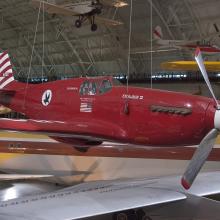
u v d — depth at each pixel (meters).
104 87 5.89
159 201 5.09
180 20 18.09
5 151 10.26
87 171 9.36
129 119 5.57
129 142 5.66
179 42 16.12
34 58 27.64
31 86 6.93
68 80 6.36
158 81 20.73
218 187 5.95
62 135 5.82
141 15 18.67
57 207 4.54
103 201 4.89
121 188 5.71
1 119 5.68
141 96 5.54
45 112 6.51
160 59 21.00
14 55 28.86
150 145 5.54
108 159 9.09
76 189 5.66
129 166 8.88
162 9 17.97
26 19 24.17
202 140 4.93
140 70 22.34
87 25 21.45
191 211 5.63
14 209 4.43
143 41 20.06
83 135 5.72
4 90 7.18
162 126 5.32
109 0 12.45
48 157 9.80
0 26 26.38
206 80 5.10
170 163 8.45
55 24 23.25
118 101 5.68
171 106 5.27
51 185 10.13
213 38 17.27
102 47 22.73
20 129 5.50
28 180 10.47
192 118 5.11
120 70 23.38
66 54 25.42
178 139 5.29
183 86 19.91
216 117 4.91
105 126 5.70
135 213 5.83
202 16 17.30
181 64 14.49
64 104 6.22
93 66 24.69
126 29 20.09
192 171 4.68
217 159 7.93
